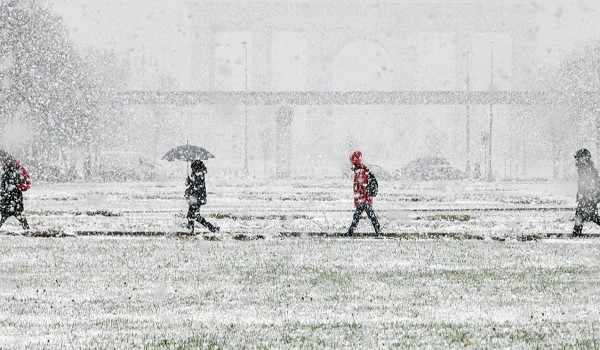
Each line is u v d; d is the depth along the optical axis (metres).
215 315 12.42
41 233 25.28
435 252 20.81
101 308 13.02
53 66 74.50
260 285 15.43
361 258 19.58
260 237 24.77
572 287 15.20
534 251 21.08
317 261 19.02
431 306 13.23
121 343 10.32
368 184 25.05
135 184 71.56
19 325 11.59
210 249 21.41
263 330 11.23
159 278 16.30
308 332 11.09
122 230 26.36
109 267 17.89
